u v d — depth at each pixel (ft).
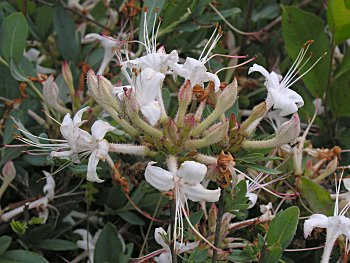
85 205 1.28
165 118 0.85
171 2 1.27
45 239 1.15
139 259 1.01
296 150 1.15
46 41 1.42
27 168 1.30
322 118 1.43
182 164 0.80
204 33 1.39
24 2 1.36
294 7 1.36
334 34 1.33
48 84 1.13
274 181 1.10
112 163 1.03
